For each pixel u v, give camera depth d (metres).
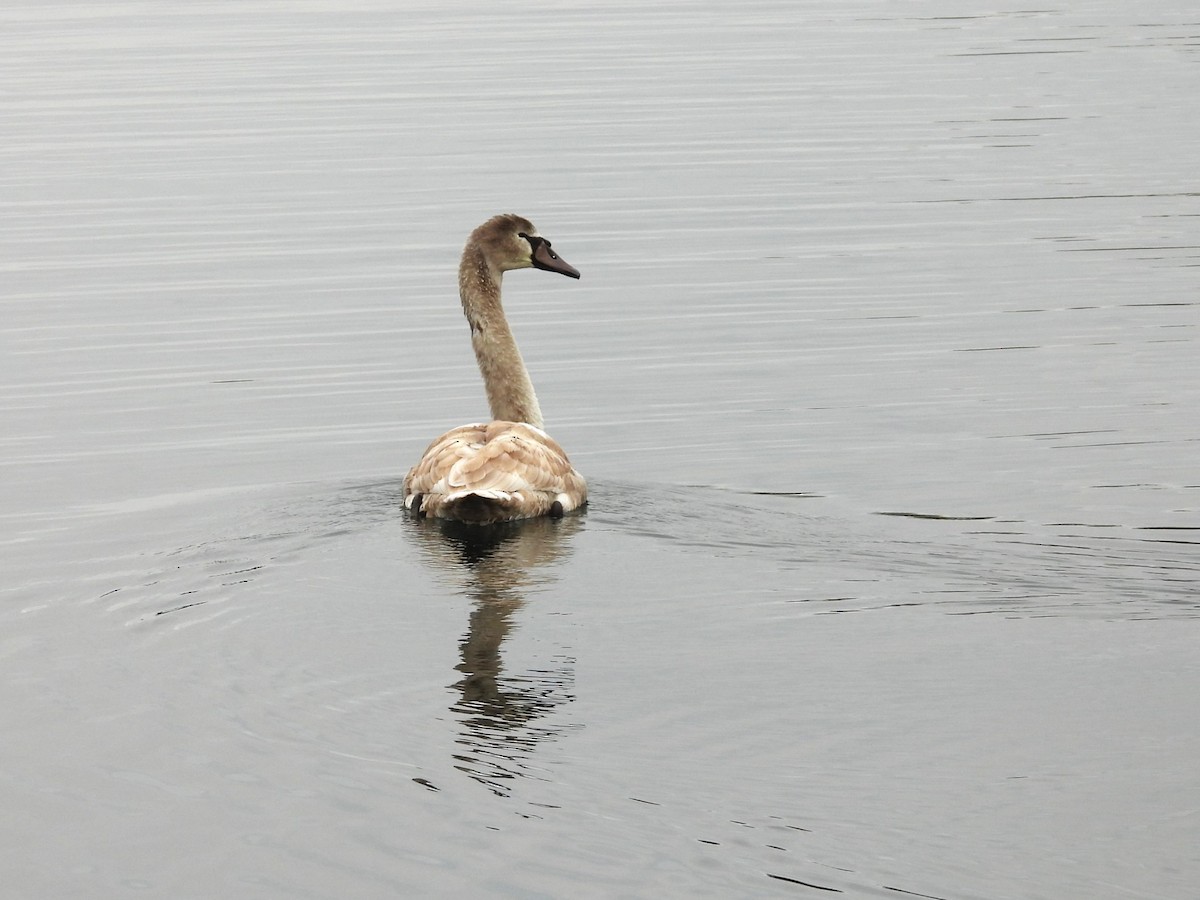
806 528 14.77
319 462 17.75
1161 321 22.25
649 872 8.92
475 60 41.84
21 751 10.57
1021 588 13.13
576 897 8.72
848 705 10.91
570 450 17.98
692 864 8.98
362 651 11.86
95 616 12.73
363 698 11.10
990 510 15.57
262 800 9.84
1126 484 16.42
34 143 33.84
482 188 29.78
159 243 26.97
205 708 11.05
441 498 14.53
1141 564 13.74
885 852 9.04
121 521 15.43
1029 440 17.94
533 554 13.87
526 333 22.64
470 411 19.69
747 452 17.75
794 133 33.81
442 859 9.13
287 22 48.84
